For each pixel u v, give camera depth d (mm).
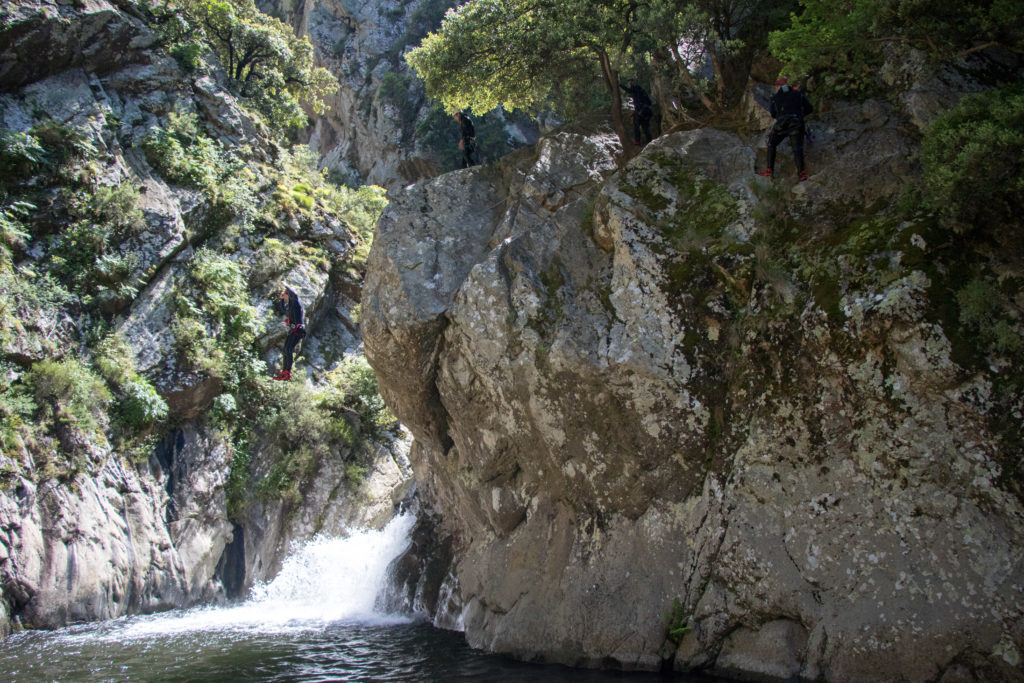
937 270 7059
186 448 19141
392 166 40469
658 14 11242
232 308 21359
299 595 18094
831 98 9383
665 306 8539
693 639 7809
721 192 9086
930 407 6898
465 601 11047
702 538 8047
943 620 6555
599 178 11305
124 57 22812
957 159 7055
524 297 9641
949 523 6734
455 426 11164
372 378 22562
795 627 7363
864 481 7227
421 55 13953
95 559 14977
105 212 19406
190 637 11625
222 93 25625
